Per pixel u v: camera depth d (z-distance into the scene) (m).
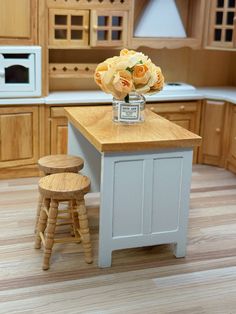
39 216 2.91
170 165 2.62
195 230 3.20
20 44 3.83
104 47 4.17
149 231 2.71
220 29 4.44
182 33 4.48
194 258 2.82
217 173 4.44
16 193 3.78
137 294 2.44
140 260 2.77
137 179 2.58
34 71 3.91
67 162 3.03
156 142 2.50
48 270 2.63
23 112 3.96
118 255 2.82
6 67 3.80
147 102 4.30
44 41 3.91
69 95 4.23
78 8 4.00
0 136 3.93
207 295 2.44
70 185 2.61
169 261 2.78
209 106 4.48
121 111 2.83
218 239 3.08
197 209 3.57
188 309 2.32
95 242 2.98
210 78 5.07
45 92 4.07
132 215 2.64
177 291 2.47
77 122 2.88
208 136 4.56
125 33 4.21
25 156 4.07
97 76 2.72
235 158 4.33
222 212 3.53
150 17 4.38
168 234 2.75
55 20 4.01
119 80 2.58
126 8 4.14
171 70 4.92
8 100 3.87
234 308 2.33
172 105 4.40
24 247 2.90
